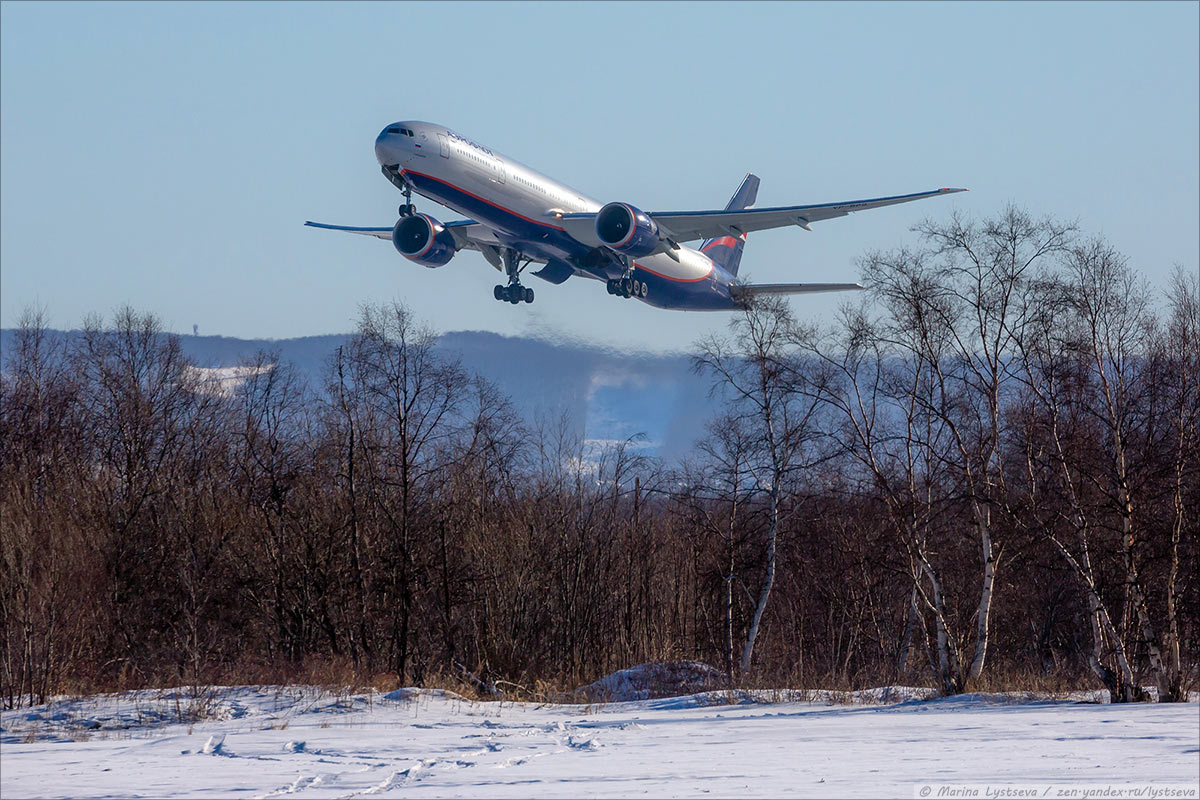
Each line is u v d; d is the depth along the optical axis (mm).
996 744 62844
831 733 72812
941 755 57688
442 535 155875
